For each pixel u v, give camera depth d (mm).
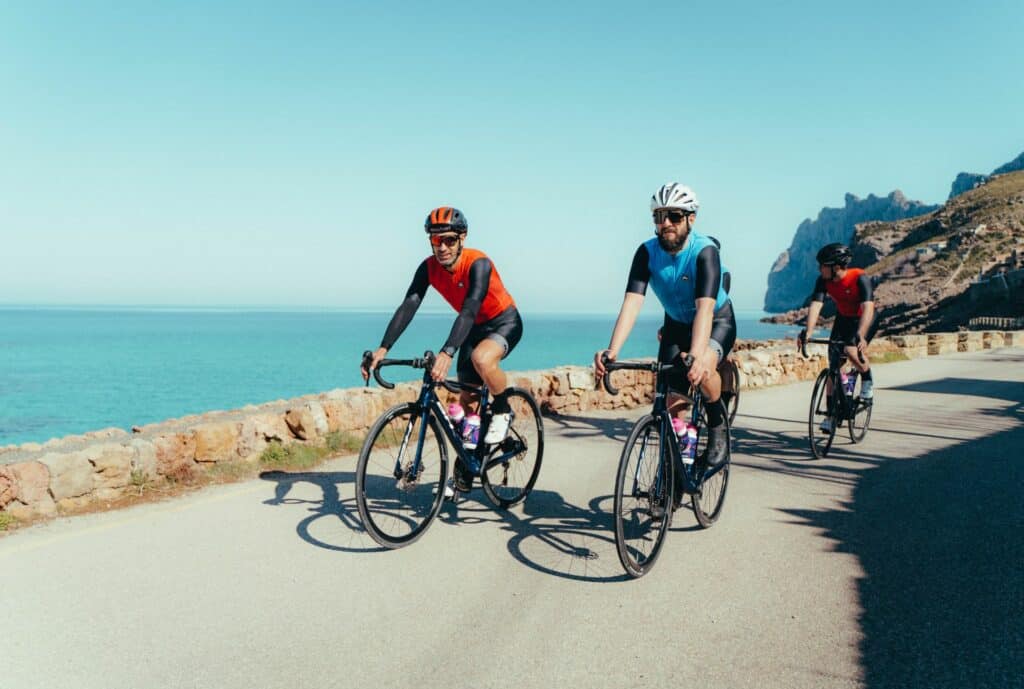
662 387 3838
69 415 42688
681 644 2854
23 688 2494
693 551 3992
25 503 4352
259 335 196000
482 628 2998
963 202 184875
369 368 4066
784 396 11312
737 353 13359
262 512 4570
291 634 2934
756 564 3773
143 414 43000
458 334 3979
